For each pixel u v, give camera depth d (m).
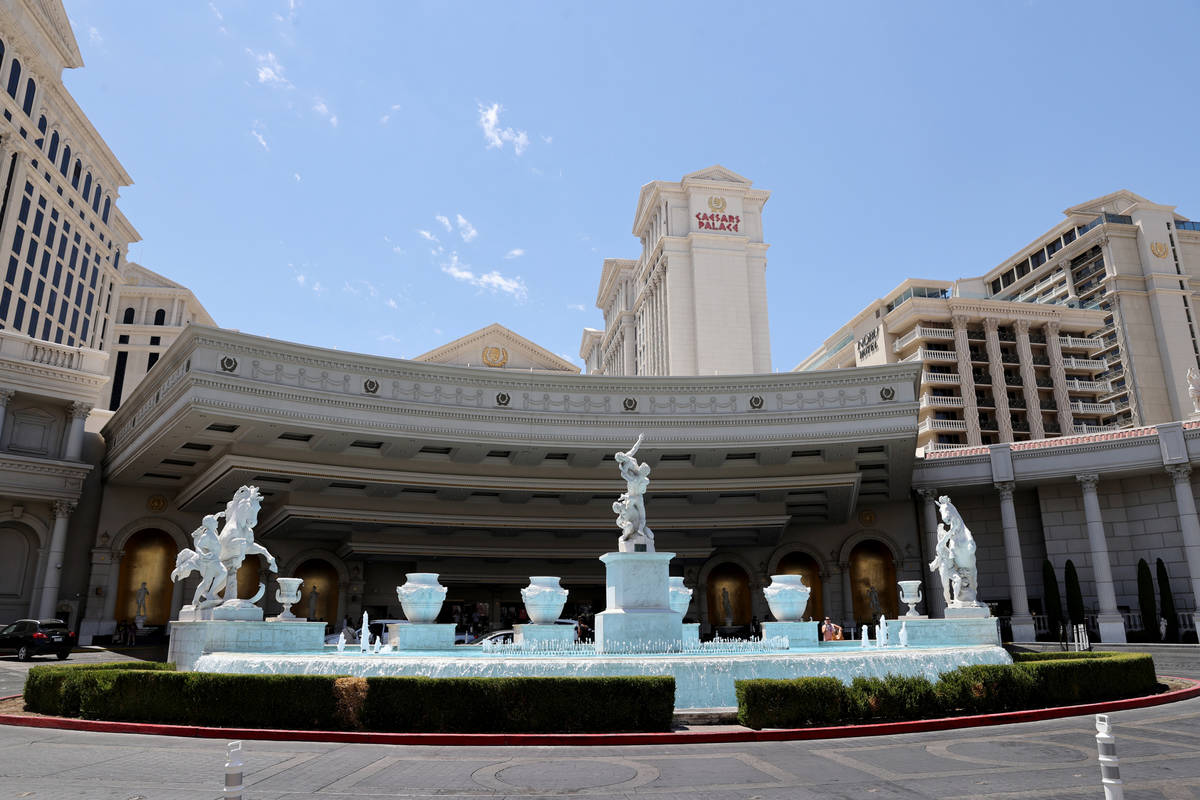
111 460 46.56
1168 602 42.78
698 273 106.06
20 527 45.16
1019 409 83.56
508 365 64.06
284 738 14.73
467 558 51.31
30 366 44.25
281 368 38.28
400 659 17.16
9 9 79.75
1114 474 46.50
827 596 54.16
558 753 13.24
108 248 108.31
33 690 18.42
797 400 44.31
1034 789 10.28
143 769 11.97
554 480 45.75
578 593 56.03
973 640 25.03
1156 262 102.19
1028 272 116.44
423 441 41.56
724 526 49.06
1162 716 16.78
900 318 87.75
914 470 51.06
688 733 14.34
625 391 44.53
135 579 47.38
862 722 15.55
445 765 12.23
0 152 81.69
